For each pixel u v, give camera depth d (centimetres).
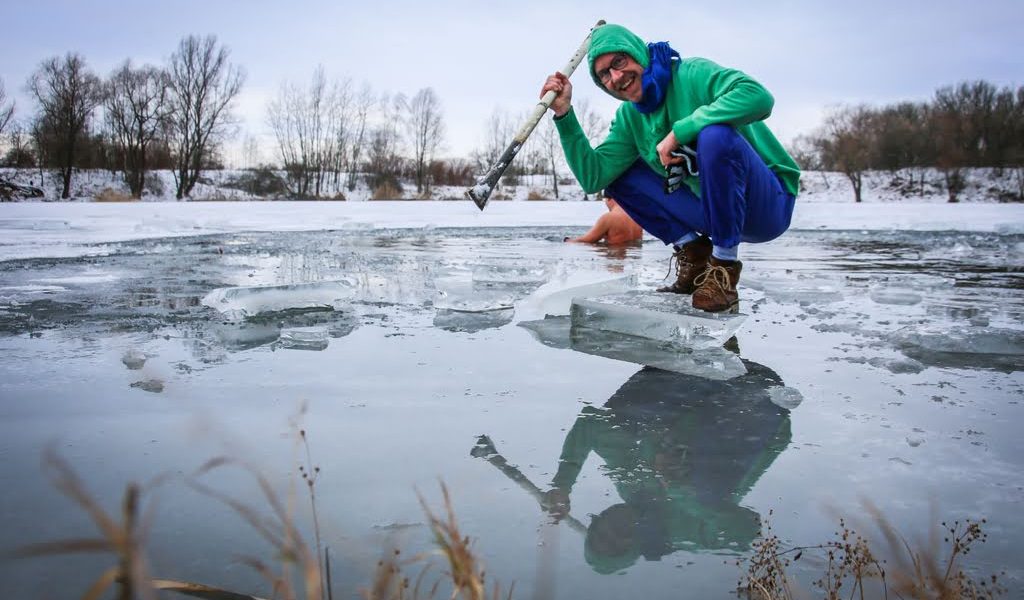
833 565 95
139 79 3469
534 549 98
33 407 157
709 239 288
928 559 88
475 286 341
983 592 88
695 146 257
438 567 92
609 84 267
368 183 4034
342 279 326
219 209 1374
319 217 1055
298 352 211
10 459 127
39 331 237
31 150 3762
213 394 168
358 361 201
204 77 3497
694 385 182
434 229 841
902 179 4038
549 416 156
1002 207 1786
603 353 214
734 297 252
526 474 124
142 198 3506
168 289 325
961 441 142
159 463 126
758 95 244
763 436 145
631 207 297
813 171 4538
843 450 138
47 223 822
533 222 998
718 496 117
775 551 99
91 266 415
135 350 210
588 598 87
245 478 120
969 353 217
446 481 121
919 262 498
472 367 196
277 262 444
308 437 140
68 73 3412
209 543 98
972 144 3906
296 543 68
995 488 120
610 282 312
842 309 294
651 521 108
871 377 190
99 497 112
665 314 232
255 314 270
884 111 4306
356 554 96
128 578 41
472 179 4253
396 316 271
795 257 541
